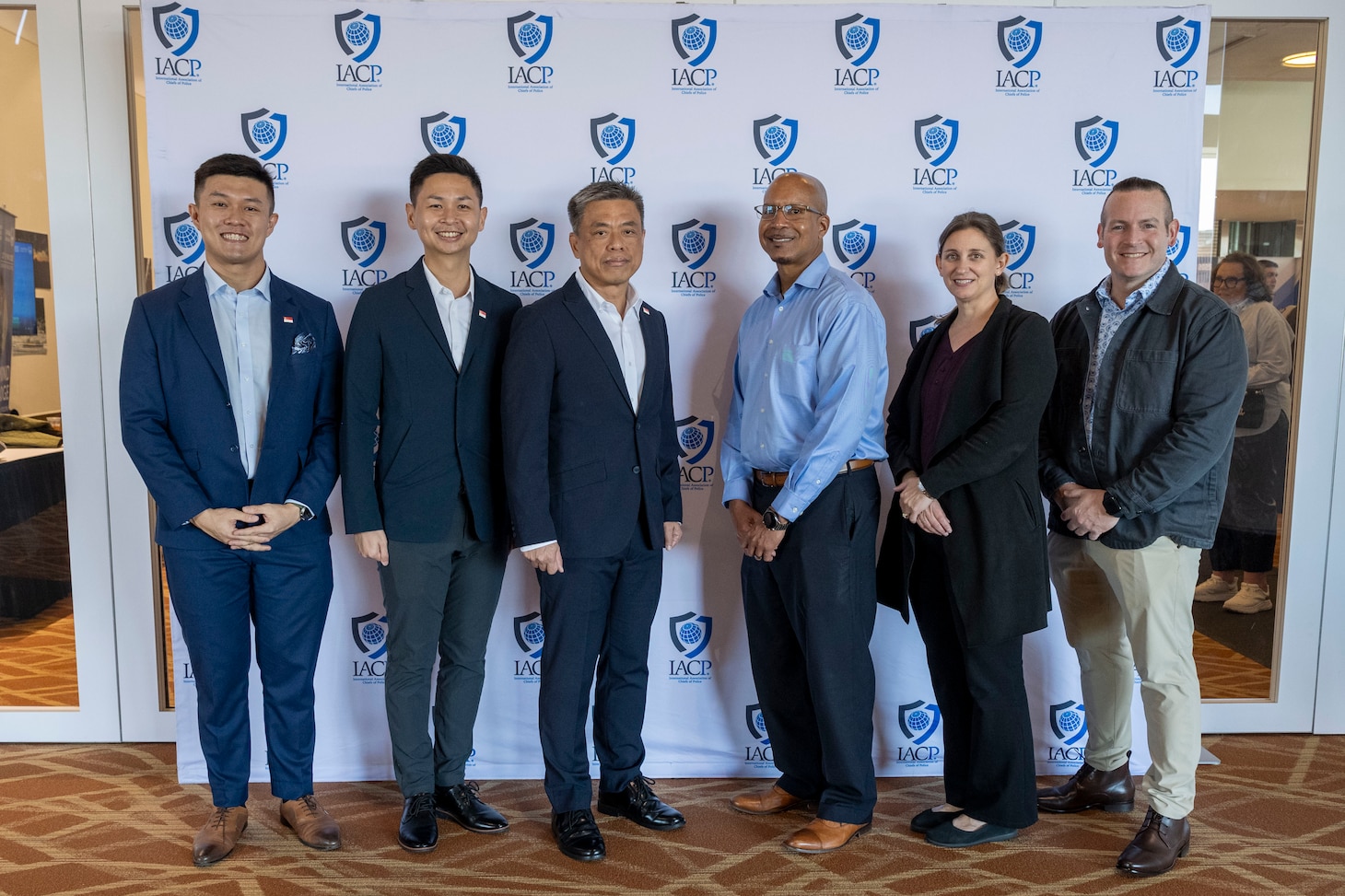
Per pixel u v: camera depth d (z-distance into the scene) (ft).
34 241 9.06
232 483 7.07
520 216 8.57
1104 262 8.76
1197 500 7.11
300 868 7.10
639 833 7.75
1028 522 7.02
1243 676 9.91
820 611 7.26
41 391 9.16
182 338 6.97
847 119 8.58
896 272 8.74
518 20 8.39
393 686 7.59
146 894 6.68
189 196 8.36
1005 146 8.64
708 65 8.50
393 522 7.30
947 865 7.19
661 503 7.61
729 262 8.68
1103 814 8.14
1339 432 9.55
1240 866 7.16
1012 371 6.90
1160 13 8.52
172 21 8.19
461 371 7.38
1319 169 9.32
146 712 9.50
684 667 9.02
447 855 7.35
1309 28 9.26
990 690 7.16
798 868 7.14
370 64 8.36
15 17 8.93
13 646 9.48
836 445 7.00
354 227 8.48
